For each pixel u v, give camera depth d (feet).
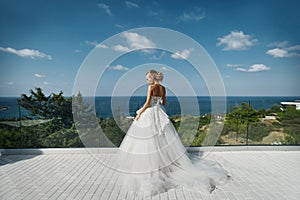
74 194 8.93
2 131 15.40
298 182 10.19
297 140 16.30
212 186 9.53
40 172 11.55
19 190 9.36
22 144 15.60
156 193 8.84
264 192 9.11
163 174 9.93
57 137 15.78
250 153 15.14
